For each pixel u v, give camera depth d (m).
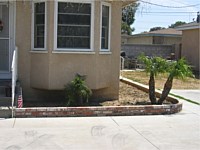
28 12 11.75
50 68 11.29
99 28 11.65
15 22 11.73
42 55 11.46
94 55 11.61
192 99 13.41
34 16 11.74
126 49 32.78
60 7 11.35
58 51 11.30
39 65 11.58
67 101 11.32
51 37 11.24
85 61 11.56
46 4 11.30
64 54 11.38
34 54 11.71
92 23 11.56
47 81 11.35
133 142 7.38
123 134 7.98
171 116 10.11
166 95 11.45
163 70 11.24
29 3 11.70
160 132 8.25
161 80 20.22
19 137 7.55
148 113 10.23
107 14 12.32
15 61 10.67
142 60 11.59
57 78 11.38
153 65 11.28
